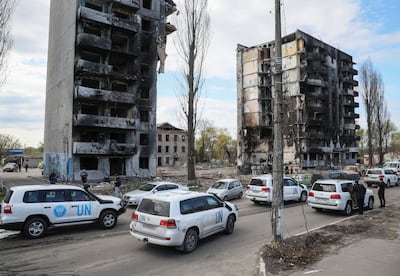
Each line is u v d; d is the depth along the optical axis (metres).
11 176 37.91
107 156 34.03
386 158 80.06
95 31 35.47
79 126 32.12
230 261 7.20
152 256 7.64
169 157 83.25
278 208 8.30
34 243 8.85
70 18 34.53
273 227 8.32
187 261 7.24
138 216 8.30
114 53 35.41
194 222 8.21
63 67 35.72
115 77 35.12
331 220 12.30
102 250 8.16
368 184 26.53
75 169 31.97
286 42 57.81
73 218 10.05
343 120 66.19
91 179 32.59
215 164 84.75
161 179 31.86
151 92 38.88
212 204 9.40
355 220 11.69
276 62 8.74
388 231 9.73
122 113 37.38
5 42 18.80
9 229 9.02
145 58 38.62
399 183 28.23
